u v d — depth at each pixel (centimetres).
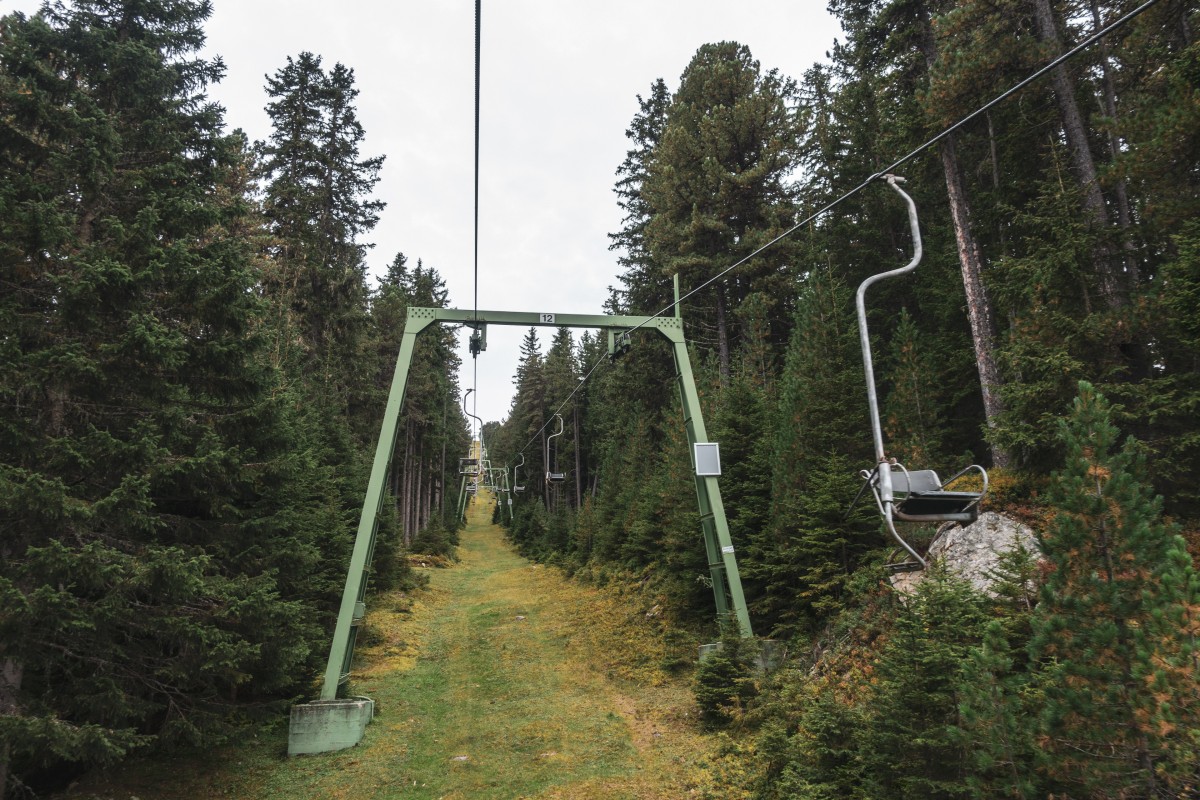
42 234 796
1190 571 456
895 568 418
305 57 2794
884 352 1973
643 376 3222
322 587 1583
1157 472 898
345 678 1312
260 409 1062
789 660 1162
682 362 1599
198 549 955
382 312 4203
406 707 1399
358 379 2958
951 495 388
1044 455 1077
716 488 1473
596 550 3002
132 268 912
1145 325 949
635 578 2347
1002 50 1268
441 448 5647
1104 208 1144
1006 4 1323
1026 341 1041
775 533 1429
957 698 575
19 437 794
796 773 756
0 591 711
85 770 991
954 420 1736
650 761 1027
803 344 1559
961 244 1489
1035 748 478
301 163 2697
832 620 1227
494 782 1005
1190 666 423
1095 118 1095
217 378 1024
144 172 1006
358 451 2753
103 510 786
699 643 1590
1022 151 1600
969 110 1380
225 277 980
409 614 2292
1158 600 448
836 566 1274
